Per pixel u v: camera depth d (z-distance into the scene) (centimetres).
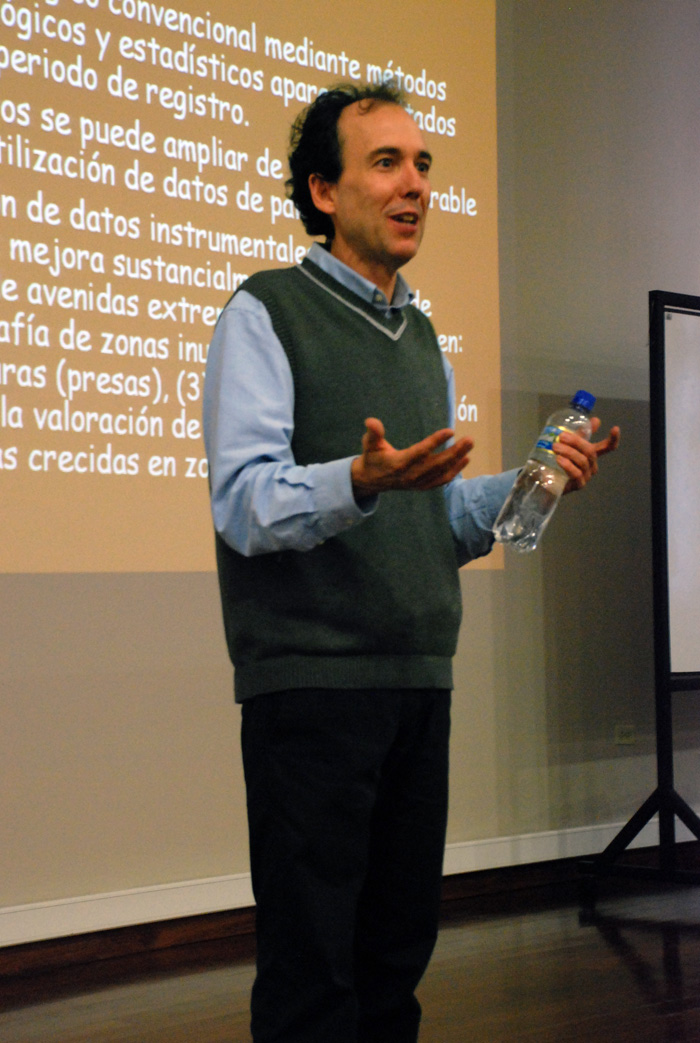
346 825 133
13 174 287
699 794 438
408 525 142
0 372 285
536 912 348
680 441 392
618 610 419
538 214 405
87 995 267
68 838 294
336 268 145
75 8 298
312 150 149
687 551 391
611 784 411
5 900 283
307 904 130
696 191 451
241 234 326
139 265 307
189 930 311
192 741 316
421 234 147
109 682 302
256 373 134
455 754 373
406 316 156
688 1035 231
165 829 310
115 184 303
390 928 146
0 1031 242
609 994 261
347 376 140
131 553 305
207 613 320
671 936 317
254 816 137
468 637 379
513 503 152
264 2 332
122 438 304
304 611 134
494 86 387
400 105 150
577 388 412
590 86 422
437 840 147
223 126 323
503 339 393
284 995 131
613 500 420
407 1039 147
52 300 292
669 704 362
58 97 295
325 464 123
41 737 291
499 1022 240
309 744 133
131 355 305
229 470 129
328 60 345
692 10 451
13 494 287
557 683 400
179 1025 244
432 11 371
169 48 314
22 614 289
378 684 136
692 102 450
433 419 149
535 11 408
